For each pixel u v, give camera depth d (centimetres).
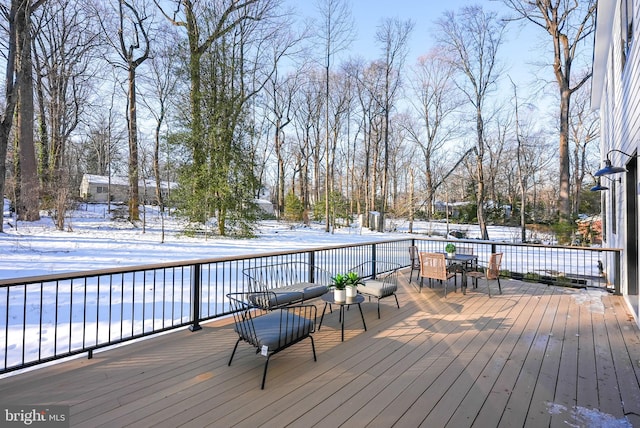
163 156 1265
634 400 225
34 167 1301
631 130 450
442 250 1139
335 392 233
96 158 2750
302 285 436
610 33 665
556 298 509
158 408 211
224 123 1241
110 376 254
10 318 405
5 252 764
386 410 211
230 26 1249
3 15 1101
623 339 340
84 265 683
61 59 1633
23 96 1253
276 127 2592
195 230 1273
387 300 495
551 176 2289
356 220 2614
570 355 299
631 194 498
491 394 232
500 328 372
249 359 288
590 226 1274
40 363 256
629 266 500
